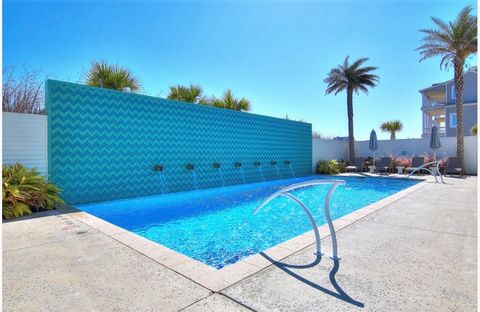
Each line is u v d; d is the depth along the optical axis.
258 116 14.25
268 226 5.89
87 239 3.87
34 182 6.00
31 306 2.16
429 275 2.65
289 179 15.35
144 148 9.48
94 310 2.11
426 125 27.23
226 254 4.34
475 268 2.80
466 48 14.02
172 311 2.09
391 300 2.22
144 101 9.51
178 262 3.03
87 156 8.12
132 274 2.73
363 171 17.53
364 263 2.96
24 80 11.52
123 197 8.93
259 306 2.15
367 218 4.98
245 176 13.36
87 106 8.14
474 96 23.23
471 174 14.91
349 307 2.12
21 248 3.51
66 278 2.65
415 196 7.44
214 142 11.95
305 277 2.64
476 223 4.62
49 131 7.44
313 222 3.32
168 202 8.58
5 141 6.82
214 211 7.36
